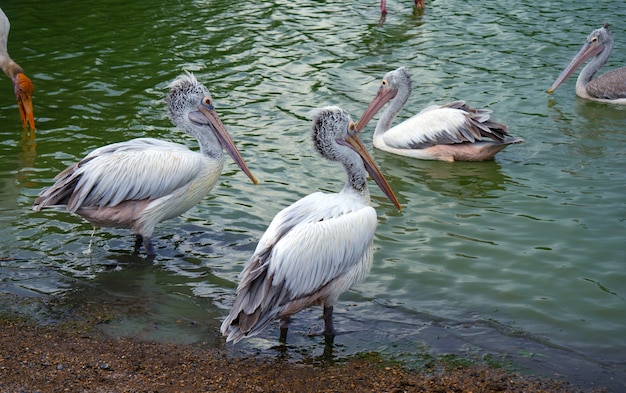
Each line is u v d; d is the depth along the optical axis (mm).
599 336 6902
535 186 10070
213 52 14812
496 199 9711
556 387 6199
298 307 6680
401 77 11594
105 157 8070
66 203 8102
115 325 7043
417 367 6480
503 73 13828
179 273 7977
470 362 6539
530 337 6895
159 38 15562
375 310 7363
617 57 14930
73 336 6848
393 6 17797
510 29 15938
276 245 6535
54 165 10391
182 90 8430
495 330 7004
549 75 13773
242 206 9406
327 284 6730
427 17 16906
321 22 16656
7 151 10820
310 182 10016
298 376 6348
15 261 8094
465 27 16172
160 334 6926
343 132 7223
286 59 14492
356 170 7160
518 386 6211
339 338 6922
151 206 8086
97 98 12758
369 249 6945
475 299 7504
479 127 10914
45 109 12359
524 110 12492
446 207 9523
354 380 6293
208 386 6184
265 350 6742
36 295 7492
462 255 8320
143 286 7723
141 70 13938
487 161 11039
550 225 8945
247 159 10664
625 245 8438
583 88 13250
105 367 6395
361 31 16047
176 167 8148
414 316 7254
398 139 11422
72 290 7605
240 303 6316
